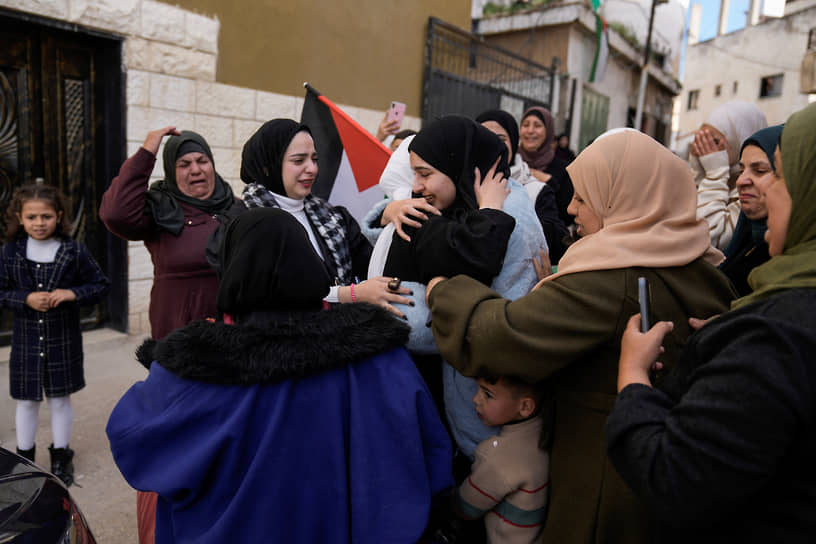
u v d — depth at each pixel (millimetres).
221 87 4816
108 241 4668
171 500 1157
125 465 1171
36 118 4176
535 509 1363
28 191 2670
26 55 4055
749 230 1874
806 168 873
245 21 4910
